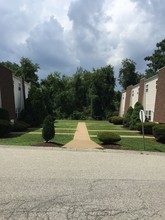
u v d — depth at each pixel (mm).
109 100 65875
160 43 65812
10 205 5980
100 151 15539
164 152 16234
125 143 19266
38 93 34469
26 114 33719
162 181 8586
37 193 6871
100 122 47312
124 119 35125
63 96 66625
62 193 6965
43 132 17750
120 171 9906
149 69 68375
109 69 65938
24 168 9766
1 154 13109
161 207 6152
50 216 5445
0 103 27281
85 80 70375
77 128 31734
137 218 5488
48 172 9242
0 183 7672
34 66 67062
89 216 5520
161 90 28922
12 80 32094
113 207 6078
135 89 42594
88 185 7805
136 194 7090
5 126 21250
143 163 12016
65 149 15719
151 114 32750
